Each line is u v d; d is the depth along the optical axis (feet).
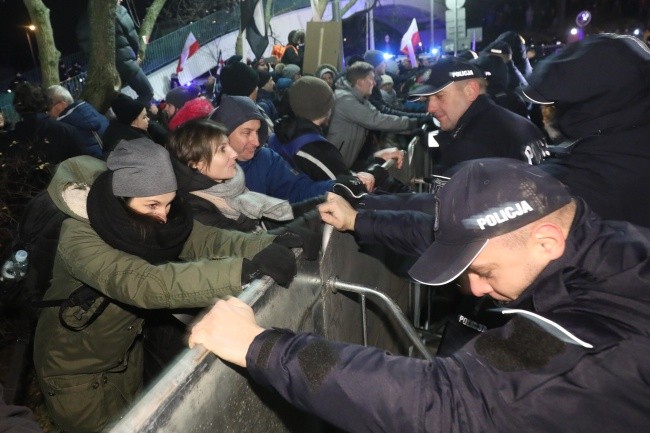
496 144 8.11
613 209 6.10
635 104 5.93
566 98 6.06
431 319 11.23
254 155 9.00
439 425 3.15
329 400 3.36
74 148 13.57
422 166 15.19
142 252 5.34
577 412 3.03
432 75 8.64
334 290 6.34
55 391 6.03
